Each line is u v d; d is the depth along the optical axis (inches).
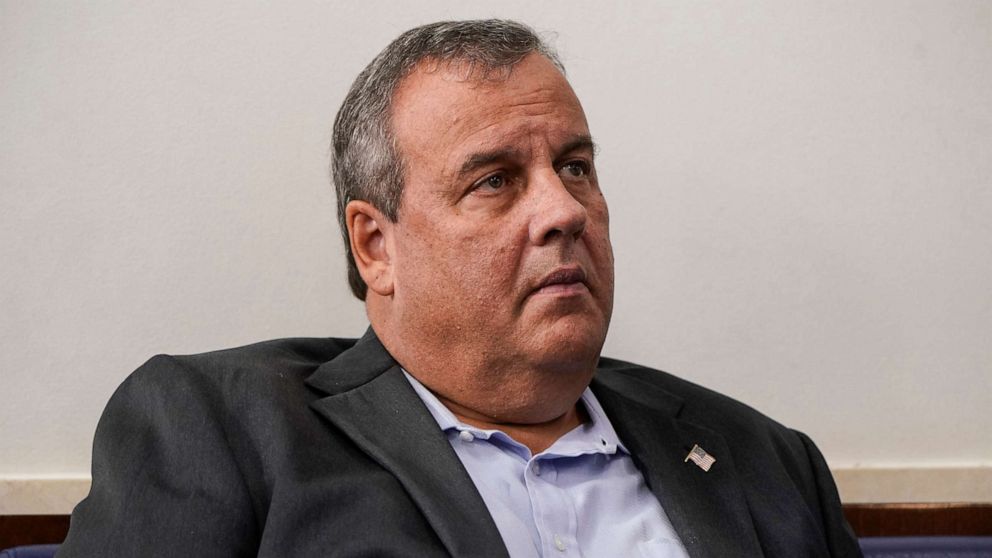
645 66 96.3
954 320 97.3
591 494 70.9
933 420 96.9
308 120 92.7
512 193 68.4
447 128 68.2
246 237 91.6
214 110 91.4
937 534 93.7
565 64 95.7
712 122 96.5
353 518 62.6
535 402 70.5
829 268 97.0
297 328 92.2
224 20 91.7
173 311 90.4
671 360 96.3
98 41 89.8
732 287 96.5
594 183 73.4
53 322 88.5
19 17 88.7
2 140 88.2
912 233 97.4
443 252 68.1
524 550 66.2
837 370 96.9
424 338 70.4
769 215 96.8
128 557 59.7
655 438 75.2
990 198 97.6
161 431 65.1
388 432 67.9
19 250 88.2
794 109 97.2
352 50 93.4
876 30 97.9
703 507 71.6
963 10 97.6
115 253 89.6
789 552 72.1
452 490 64.4
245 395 67.4
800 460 80.4
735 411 80.4
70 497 86.7
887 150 97.6
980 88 97.2
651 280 96.3
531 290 67.4
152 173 90.4
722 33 97.0
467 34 70.6
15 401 87.7
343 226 76.8
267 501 63.9
